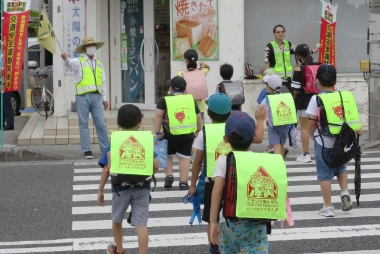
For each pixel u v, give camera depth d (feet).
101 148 39.88
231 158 15.43
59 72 49.32
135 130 20.15
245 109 47.52
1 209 28.45
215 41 47.19
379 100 43.06
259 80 47.55
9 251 22.65
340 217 26.45
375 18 42.24
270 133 30.86
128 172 19.11
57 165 38.29
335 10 45.47
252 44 48.70
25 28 39.96
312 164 37.76
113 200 19.84
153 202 29.32
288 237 23.91
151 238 24.06
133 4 50.55
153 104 51.01
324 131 25.34
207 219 19.57
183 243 23.45
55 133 44.68
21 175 35.53
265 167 15.23
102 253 22.45
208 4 46.96
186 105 30.07
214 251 19.45
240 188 15.03
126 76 51.24
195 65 35.94
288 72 43.88
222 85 30.58
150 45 50.60
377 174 35.01
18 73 40.45
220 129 19.21
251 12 48.47
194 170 20.06
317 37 49.21
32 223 26.25
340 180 26.40
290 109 30.14
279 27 43.65
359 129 25.34
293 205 28.53
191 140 31.01
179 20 47.29
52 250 22.79
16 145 44.11
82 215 27.43
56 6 48.91
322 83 26.02
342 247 22.76
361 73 49.85
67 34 48.93
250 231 15.55
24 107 61.11
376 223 25.59
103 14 49.96
